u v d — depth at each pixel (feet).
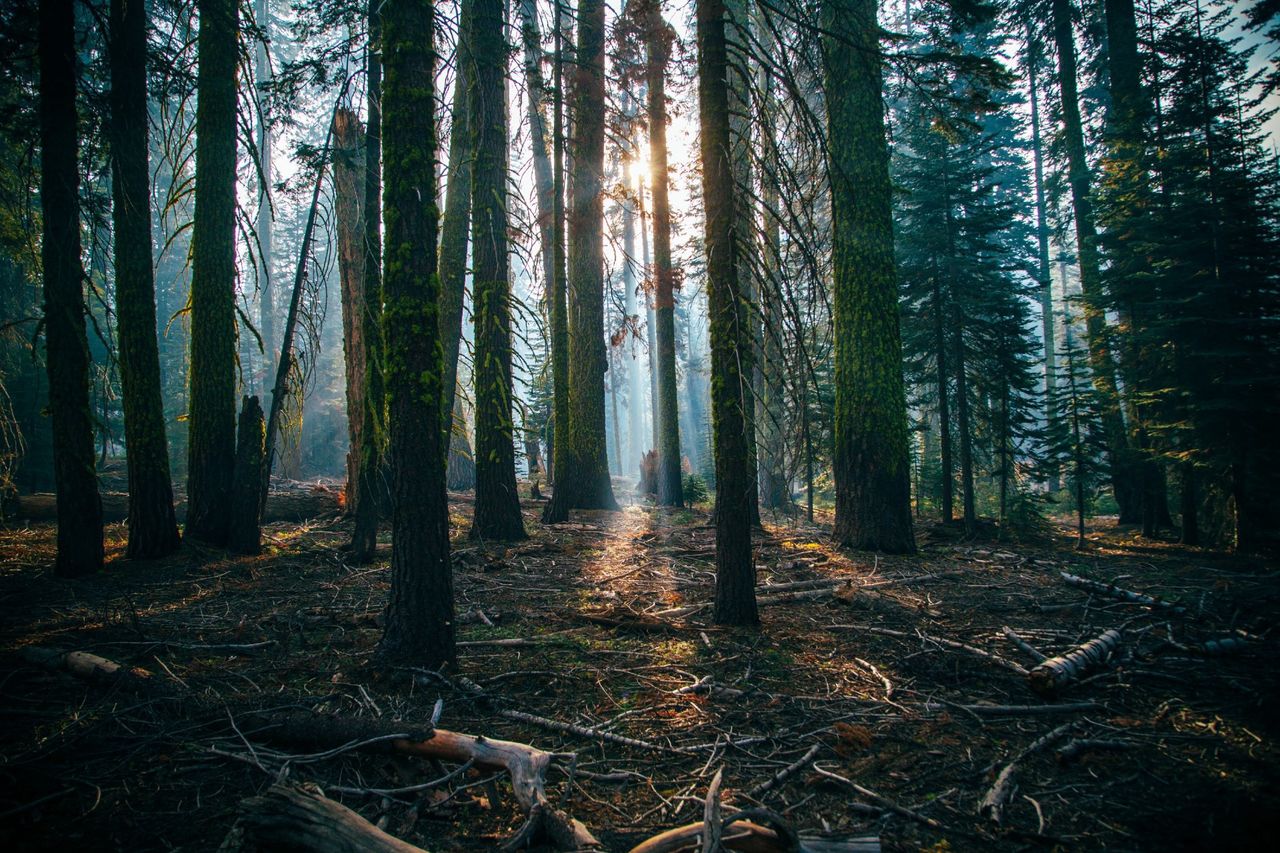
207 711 14.02
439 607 17.08
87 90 30.04
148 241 31.63
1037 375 50.72
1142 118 42.65
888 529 34.73
